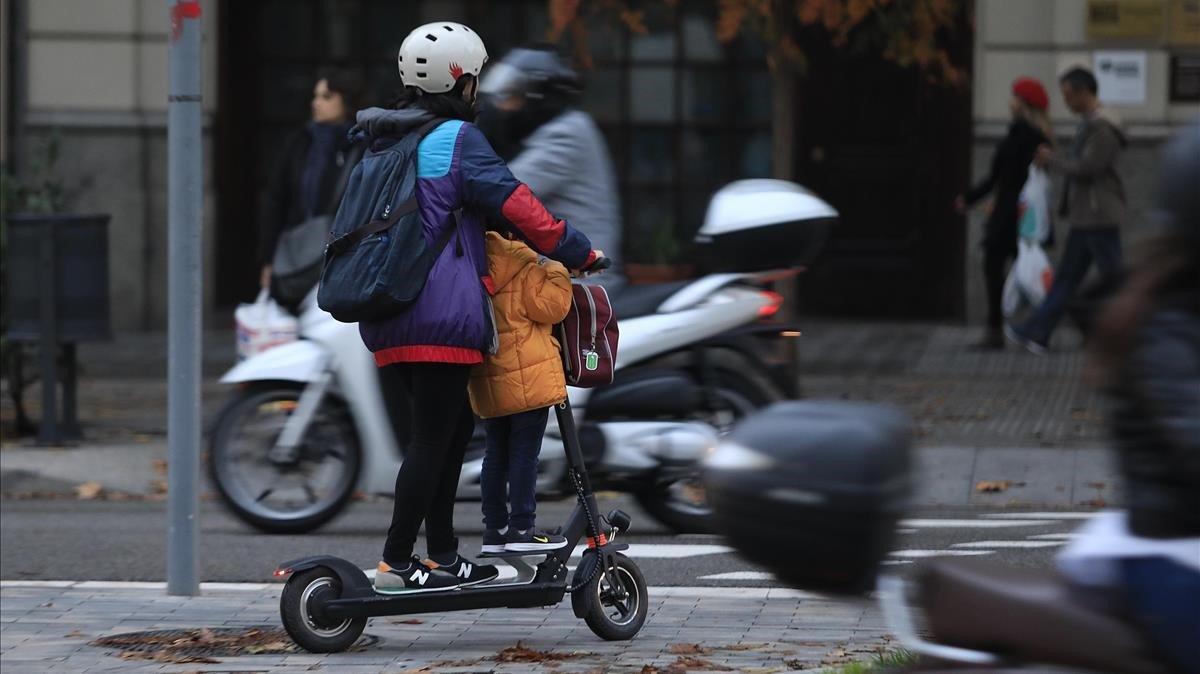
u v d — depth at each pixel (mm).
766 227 25359
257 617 20094
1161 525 7277
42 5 52750
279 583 22219
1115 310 7555
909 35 37031
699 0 56688
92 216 34281
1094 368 7629
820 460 6656
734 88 56781
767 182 26531
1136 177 50469
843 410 6887
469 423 18750
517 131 24859
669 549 24484
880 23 36812
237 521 27188
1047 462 31391
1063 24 50656
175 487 21312
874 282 55812
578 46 38875
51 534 26453
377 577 18016
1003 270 47281
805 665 16938
